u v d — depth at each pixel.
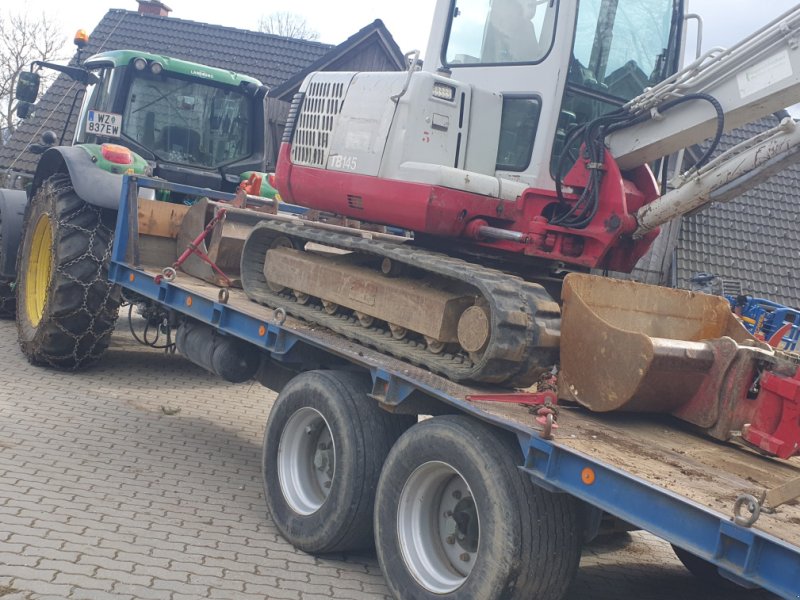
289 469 4.73
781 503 2.99
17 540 4.04
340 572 4.34
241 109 8.78
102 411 6.59
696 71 4.32
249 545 4.48
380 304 4.56
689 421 3.96
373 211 4.99
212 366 5.72
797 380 3.57
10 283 9.28
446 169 4.61
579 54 4.90
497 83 5.09
